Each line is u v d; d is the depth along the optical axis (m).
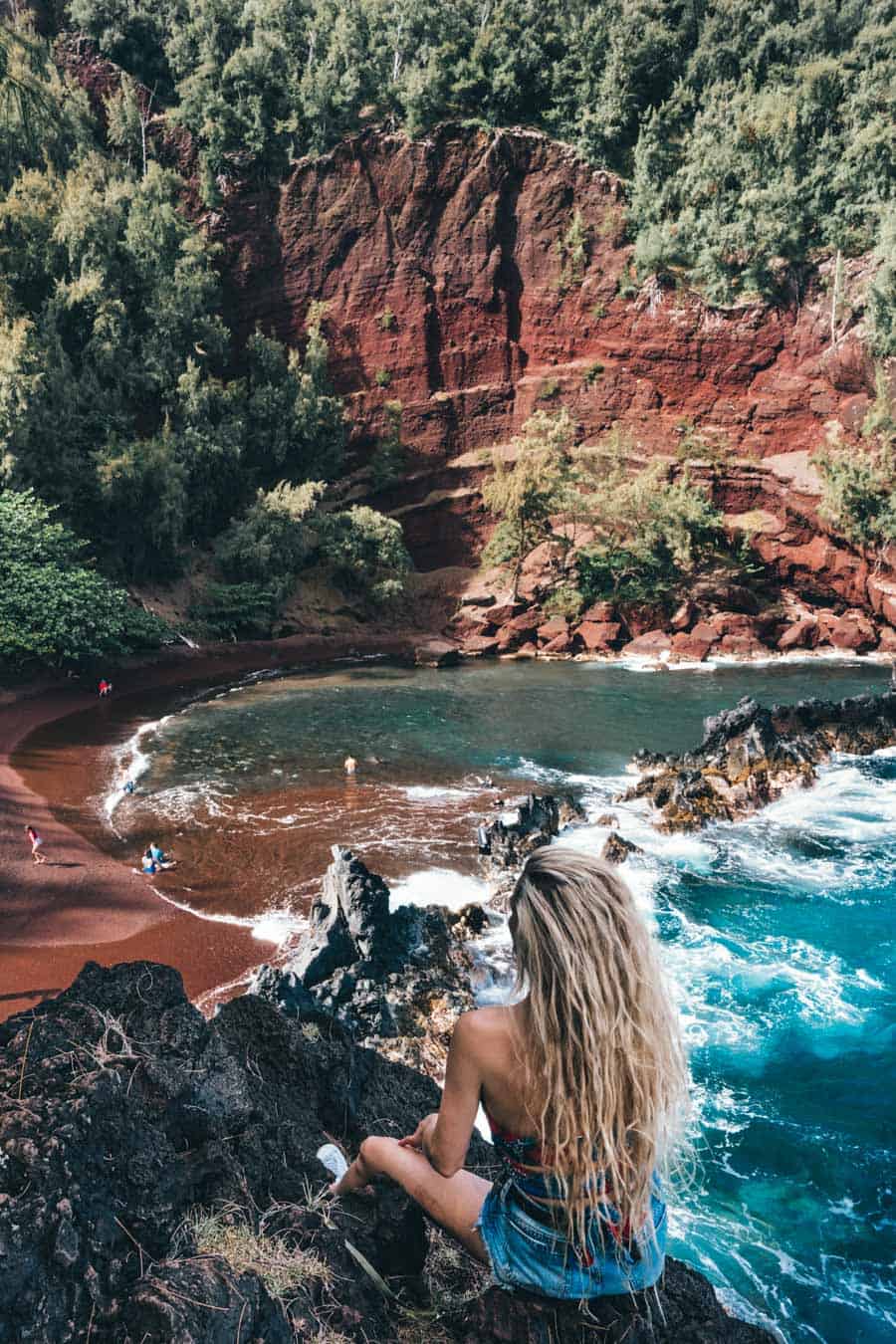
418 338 78.88
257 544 67.31
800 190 72.12
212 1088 3.98
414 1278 3.68
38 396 56.47
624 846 25.02
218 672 57.56
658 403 77.25
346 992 16.27
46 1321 2.55
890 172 70.25
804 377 72.94
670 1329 3.54
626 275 77.00
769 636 67.62
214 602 66.06
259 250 77.31
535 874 2.51
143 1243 3.05
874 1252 11.37
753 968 18.66
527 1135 2.63
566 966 2.34
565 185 77.25
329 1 83.56
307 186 76.94
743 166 73.50
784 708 36.56
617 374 77.62
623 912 2.42
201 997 18.38
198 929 21.72
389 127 77.50
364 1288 3.42
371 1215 3.80
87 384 63.41
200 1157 3.61
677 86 80.00
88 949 20.59
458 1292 3.50
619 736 41.47
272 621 67.69
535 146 77.12
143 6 80.06
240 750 38.75
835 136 73.06
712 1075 15.05
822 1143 13.33
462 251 78.31
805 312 72.69
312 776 34.75
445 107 79.06
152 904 23.11
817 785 31.86
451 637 71.31
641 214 76.69
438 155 76.88
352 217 77.56
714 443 75.12
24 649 48.97
